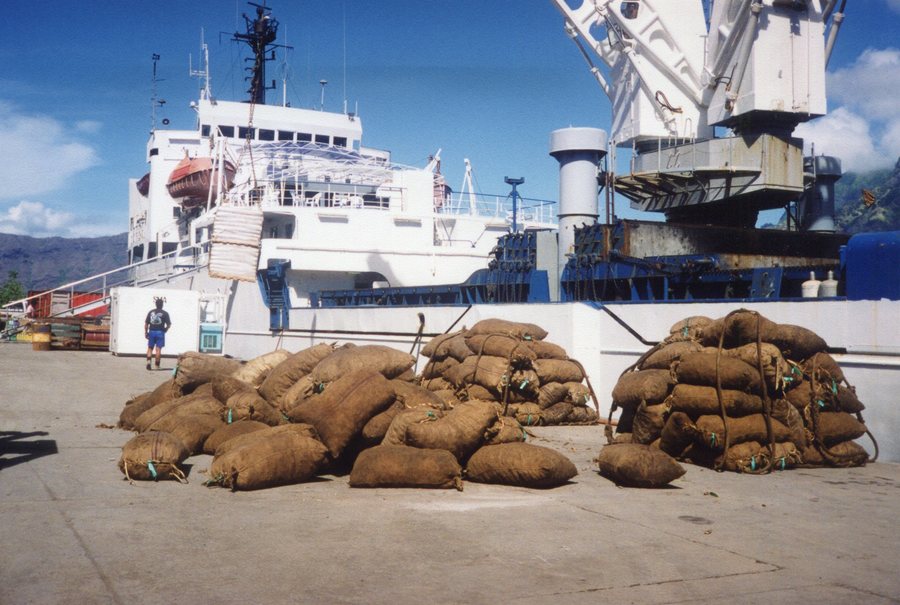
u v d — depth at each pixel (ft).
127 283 133.28
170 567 16.34
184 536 18.88
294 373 34.81
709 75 57.21
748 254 56.34
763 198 57.82
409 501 23.32
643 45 60.80
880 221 402.93
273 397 34.76
